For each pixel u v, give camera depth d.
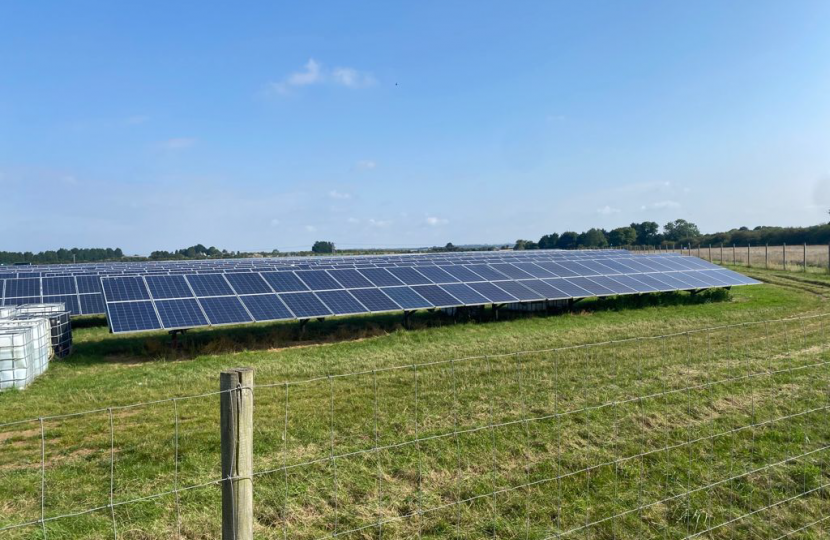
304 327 21.38
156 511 7.42
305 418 11.27
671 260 37.34
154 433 10.59
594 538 7.02
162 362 17.59
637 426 10.51
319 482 8.29
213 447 9.83
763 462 9.04
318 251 172.38
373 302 22.77
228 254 144.88
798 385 12.87
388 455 9.29
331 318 26.17
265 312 20.72
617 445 9.65
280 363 16.98
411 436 10.14
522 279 28.56
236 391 4.29
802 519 7.54
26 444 10.21
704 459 9.12
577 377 14.08
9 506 7.64
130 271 38.12
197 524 7.10
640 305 29.62
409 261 43.34
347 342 20.52
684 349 17.34
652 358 16.08
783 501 7.89
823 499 8.07
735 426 10.45
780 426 10.41
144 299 20.58
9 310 19.98
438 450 9.41
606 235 127.12
